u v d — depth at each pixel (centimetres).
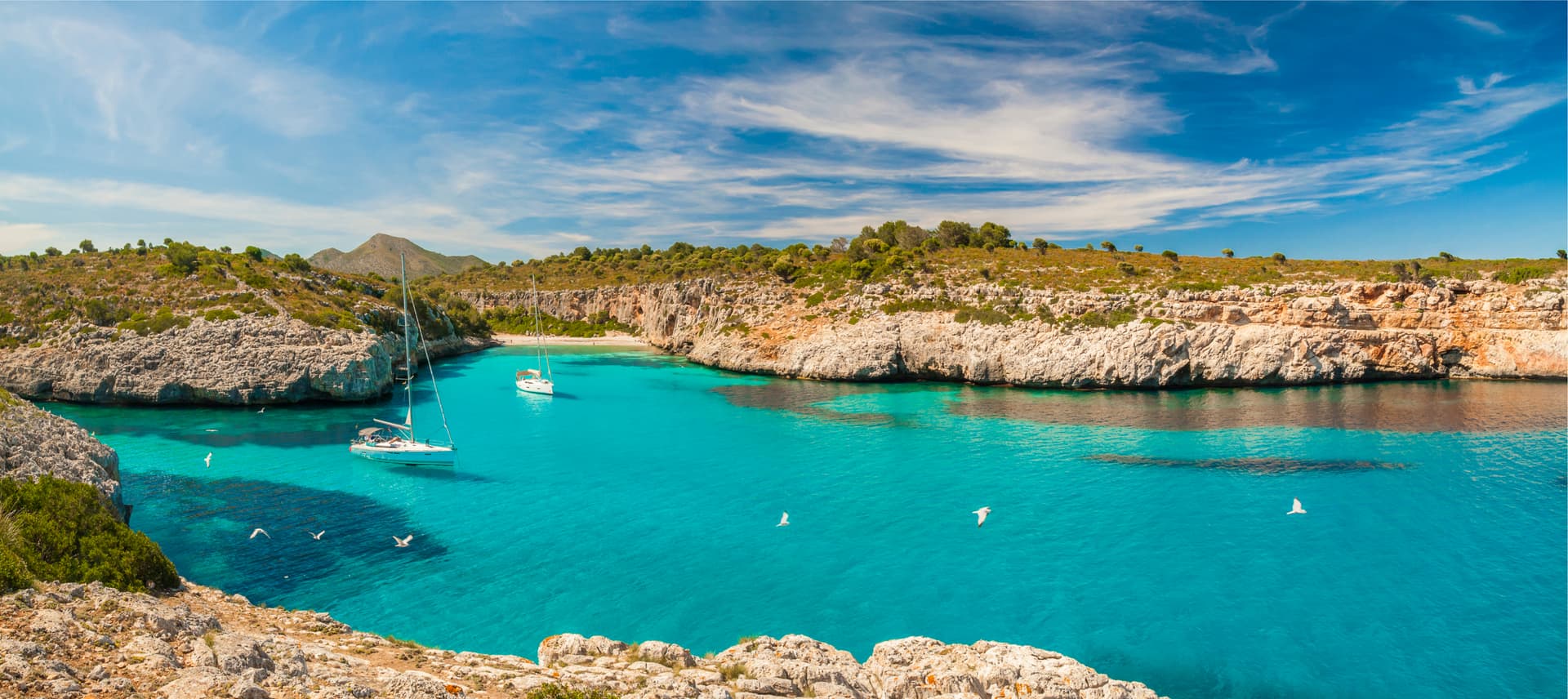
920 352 10038
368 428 6356
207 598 2477
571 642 2081
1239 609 3159
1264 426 6650
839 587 3406
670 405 8325
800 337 11019
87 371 7700
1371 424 6662
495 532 4084
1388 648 2841
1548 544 3812
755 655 2189
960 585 3419
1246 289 9500
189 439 6266
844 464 5603
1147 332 8938
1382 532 4006
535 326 18825
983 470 5372
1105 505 4531
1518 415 6931
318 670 1602
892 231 15900
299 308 9119
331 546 3816
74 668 1361
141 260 10469
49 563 2217
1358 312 9250
